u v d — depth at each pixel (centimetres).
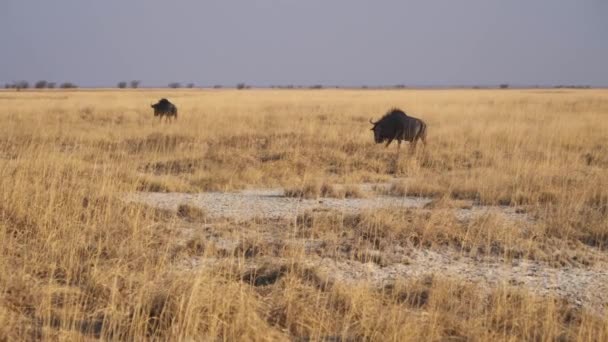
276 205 4556
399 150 7456
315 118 12012
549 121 11394
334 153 7044
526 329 2316
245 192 5228
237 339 2169
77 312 2353
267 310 2411
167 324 2223
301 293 2530
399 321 2275
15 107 14475
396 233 3556
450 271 3061
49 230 3256
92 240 3256
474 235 3591
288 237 3541
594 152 7525
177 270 2756
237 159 6531
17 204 3441
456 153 7200
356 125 10819
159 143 7912
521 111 14000
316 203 4666
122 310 2286
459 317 2458
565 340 2295
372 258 3177
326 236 3519
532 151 7250
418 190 5194
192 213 4059
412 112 14000
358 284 2642
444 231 3588
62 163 4897
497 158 6725
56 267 2838
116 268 2691
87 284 2623
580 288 2867
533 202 4675
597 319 2423
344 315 2420
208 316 2220
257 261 3039
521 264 3216
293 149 7162
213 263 2981
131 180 5219
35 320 2294
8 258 2861
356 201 4788
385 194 5159
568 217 3953
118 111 13800
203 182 5447
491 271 3084
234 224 3853
